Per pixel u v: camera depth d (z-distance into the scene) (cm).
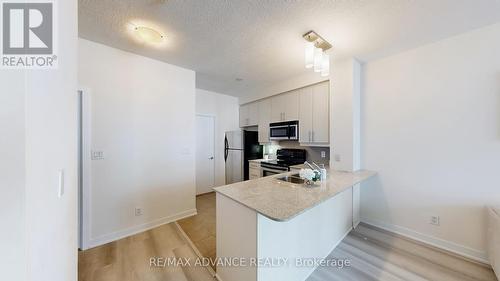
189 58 262
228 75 331
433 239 220
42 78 57
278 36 205
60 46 76
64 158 83
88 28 192
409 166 236
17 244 45
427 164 223
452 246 208
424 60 224
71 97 94
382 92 256
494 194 186
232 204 155
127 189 245
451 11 164
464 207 202
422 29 192
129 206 246
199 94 428
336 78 276
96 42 219
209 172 448
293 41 215
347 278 172
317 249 191
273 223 144
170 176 284
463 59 200
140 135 255
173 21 179
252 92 439
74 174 102
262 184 193
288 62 275
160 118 272
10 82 45
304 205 134
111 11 165
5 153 44
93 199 220
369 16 171
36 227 52
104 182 228
